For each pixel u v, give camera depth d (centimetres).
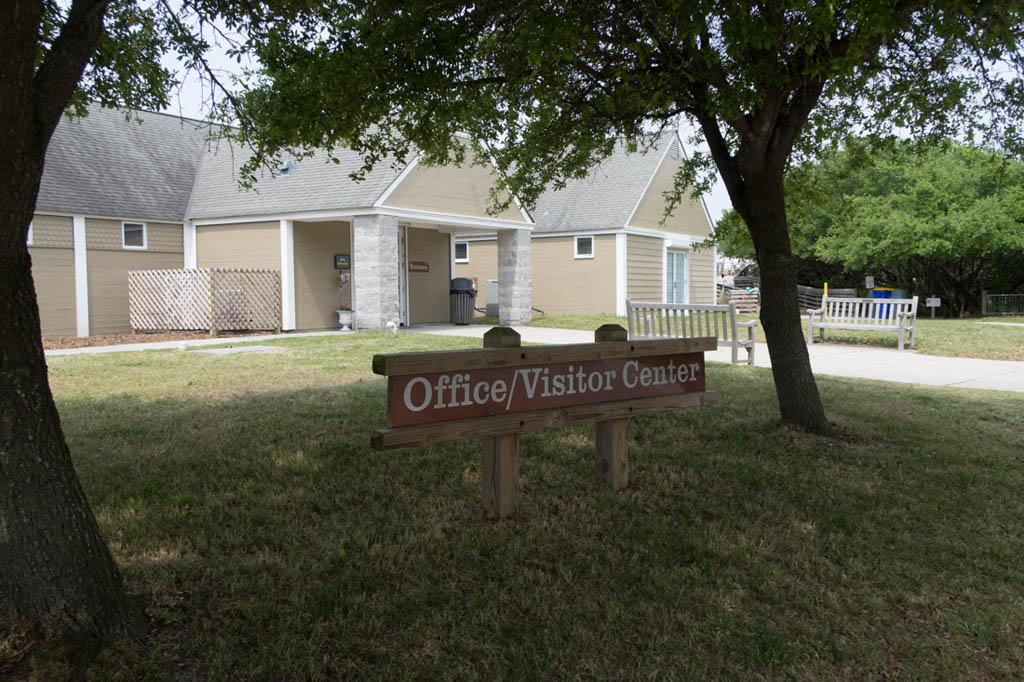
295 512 416
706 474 503
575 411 420
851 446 586
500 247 2034
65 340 1503
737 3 400
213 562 351
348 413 671
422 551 371
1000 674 296
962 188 2244
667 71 545
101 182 1723
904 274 2738
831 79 482
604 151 750
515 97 664
